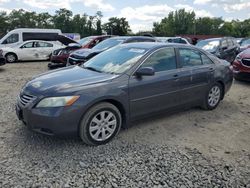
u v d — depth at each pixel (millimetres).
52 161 3727
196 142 4469
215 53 12250
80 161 3746
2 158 3760
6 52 15766
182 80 5188
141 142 4387
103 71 4719
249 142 4539
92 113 4066
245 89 8469
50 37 19609
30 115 3902
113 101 4344
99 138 4227
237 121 5512
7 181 3260
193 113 5875
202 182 3379
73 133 3998
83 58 9859
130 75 4488
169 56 5121
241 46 16438
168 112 5211
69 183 3270
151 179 3398
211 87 5922
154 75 4762
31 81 4422
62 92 3883
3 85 8562
